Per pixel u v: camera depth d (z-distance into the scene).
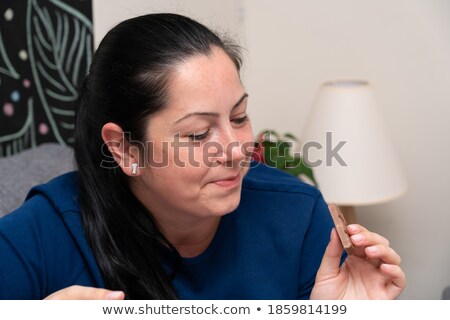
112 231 0.98
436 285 1.96
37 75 1.51
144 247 0.99
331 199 1.66
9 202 1.24
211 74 0.85
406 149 1.91
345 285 0.94
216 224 1.03
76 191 1.01
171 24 0.90
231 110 0.87
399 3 1.84
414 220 1.94
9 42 1.43
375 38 1.90
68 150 1.49
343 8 1.93
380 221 1.97
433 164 1.89
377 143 1.67
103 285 0.96
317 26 1.99
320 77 2.02
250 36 2.12
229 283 1.05
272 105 2.12
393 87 1.89
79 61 1.60
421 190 1.91
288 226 1.09
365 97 1.68
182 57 0.85
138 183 0.96
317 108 1.72
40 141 1.54
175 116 0.85
